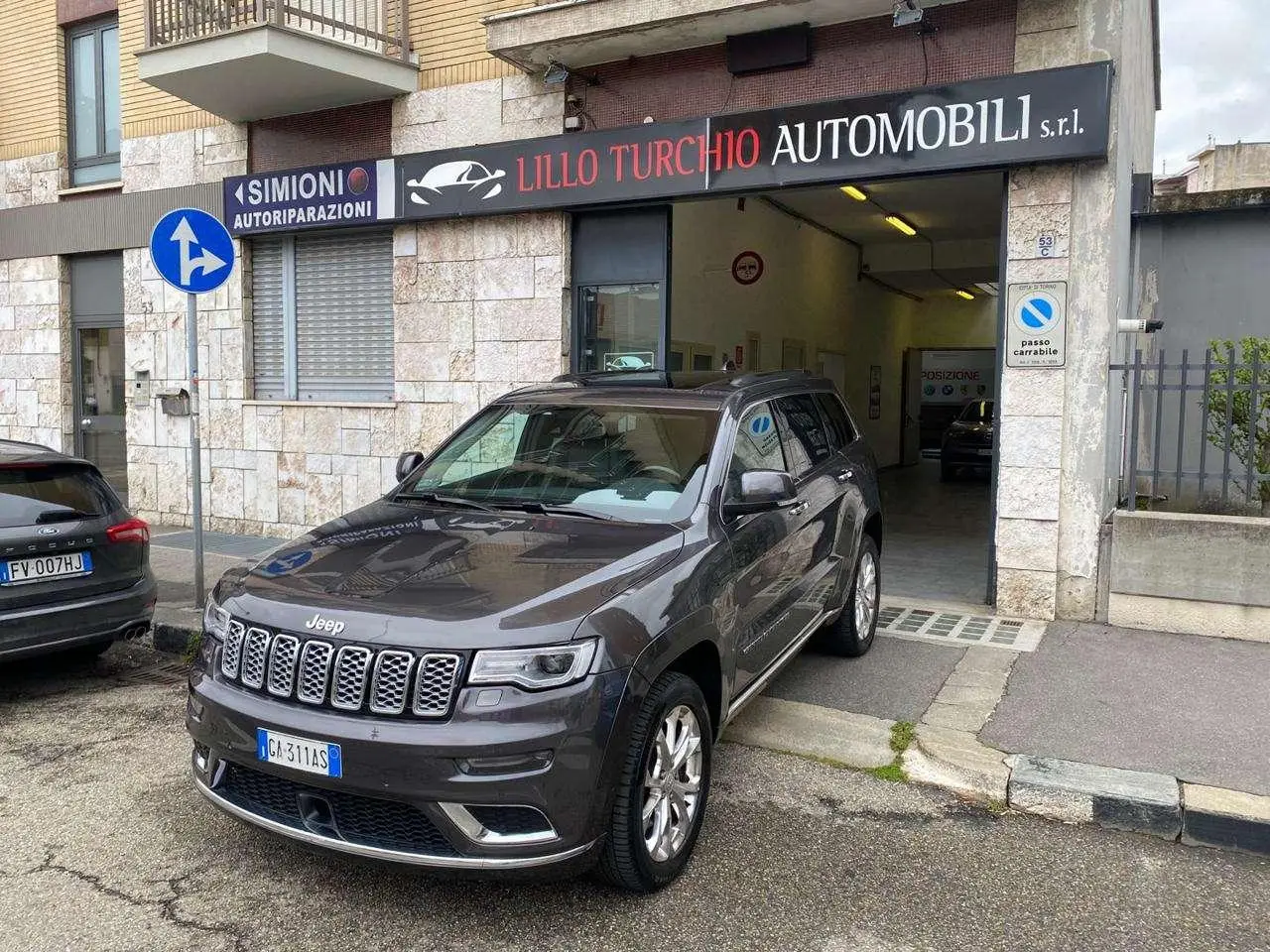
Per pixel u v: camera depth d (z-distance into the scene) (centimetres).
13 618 516
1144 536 642
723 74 773
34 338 1199
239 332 1033
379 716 306
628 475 429
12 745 488
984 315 2239
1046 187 656
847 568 567
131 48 1076
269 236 1016
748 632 414
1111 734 470
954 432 1736
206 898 340
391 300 957
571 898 342
